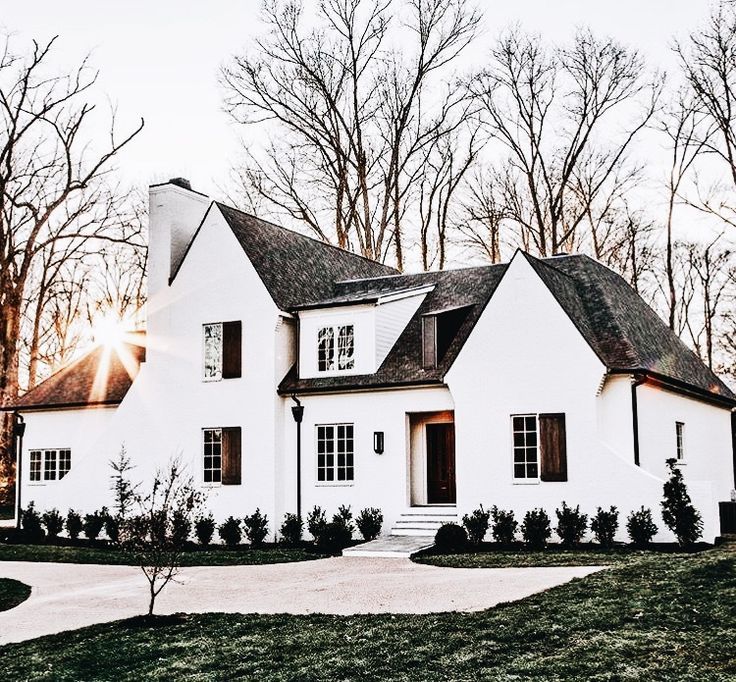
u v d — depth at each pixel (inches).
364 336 1066.7
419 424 1051.9
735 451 1362.0
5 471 1665.8
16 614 643.5
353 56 1760.6
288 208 1851.6
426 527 987.9
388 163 1781.5
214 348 1137.4
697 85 1600.6
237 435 1098.1
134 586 749.3
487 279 1168.2
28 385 1892.2
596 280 1076.5
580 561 747.4
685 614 490.0
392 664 446.0
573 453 909.2
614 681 391.5
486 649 456.8
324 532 948.0
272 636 519.8
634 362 924.0
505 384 946.7
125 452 1174.3
